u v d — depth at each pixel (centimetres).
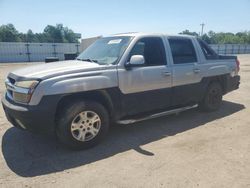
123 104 439
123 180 318
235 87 670
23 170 345
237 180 316
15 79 393
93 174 334
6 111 403
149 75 459
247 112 619
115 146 421
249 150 400
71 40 9731
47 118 366
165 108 518
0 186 307
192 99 557
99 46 506
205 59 574
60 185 309
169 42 509
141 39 464
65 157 382
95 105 404
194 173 332
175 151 399
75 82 380
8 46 3859
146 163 361
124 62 432
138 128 505
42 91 359
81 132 398
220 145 420
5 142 437
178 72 507
